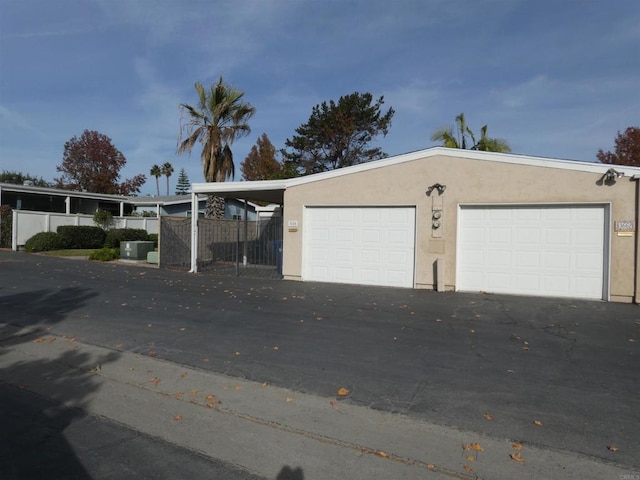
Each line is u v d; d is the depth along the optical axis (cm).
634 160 2564
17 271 1563
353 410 483
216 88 2167
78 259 2083
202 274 1639
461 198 1263
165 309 984
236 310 980
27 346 727
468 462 379
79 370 621
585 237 1159
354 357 659
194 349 700
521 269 1216
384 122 3859
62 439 422
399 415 470
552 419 457
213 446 410
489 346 716
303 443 415
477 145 2219
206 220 2006
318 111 3872
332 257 1439
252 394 529
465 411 478
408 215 1341
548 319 912
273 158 4569
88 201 3362
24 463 377
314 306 1032
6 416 475
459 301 1107
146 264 1970
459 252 1274
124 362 646
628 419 457
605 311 998
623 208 1115
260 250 1919
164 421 463
